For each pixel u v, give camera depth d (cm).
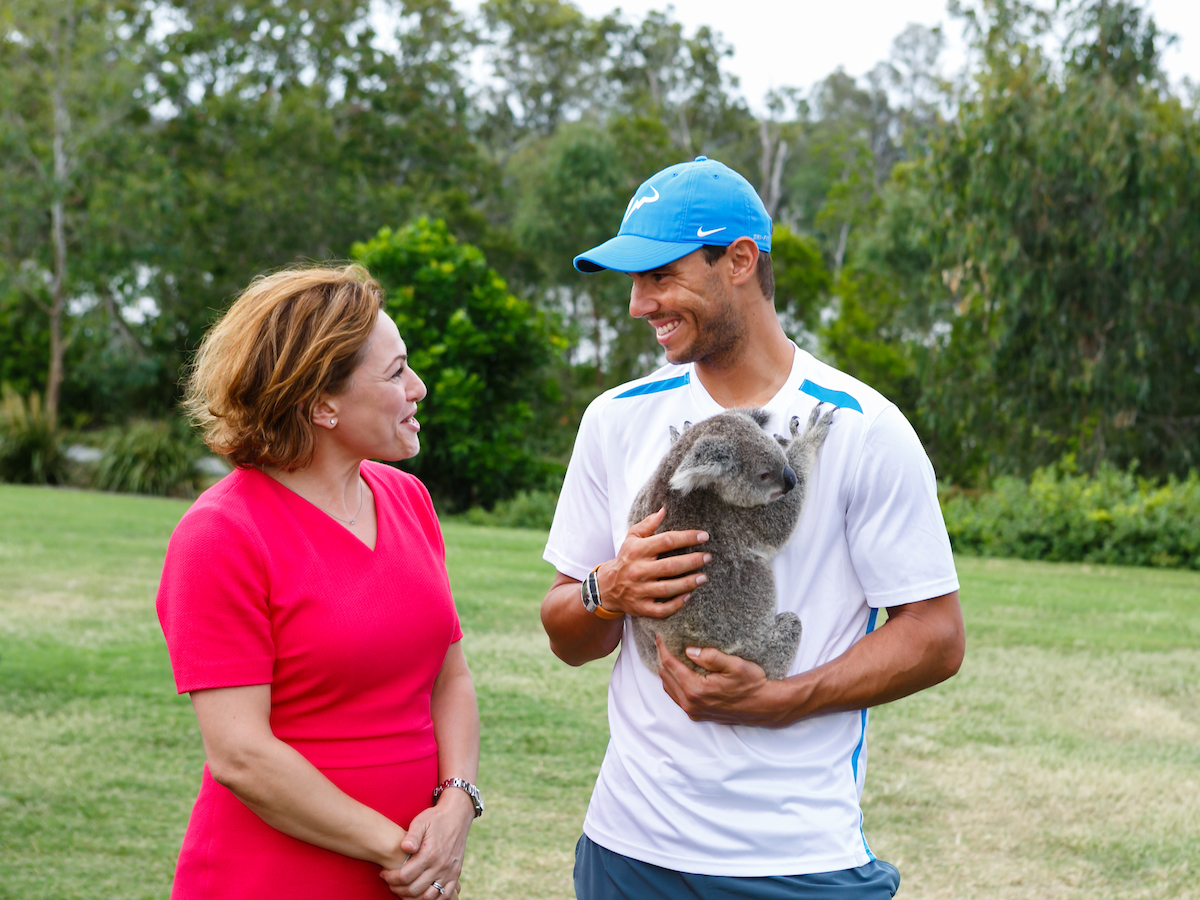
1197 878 400
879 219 3081
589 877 233
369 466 242
